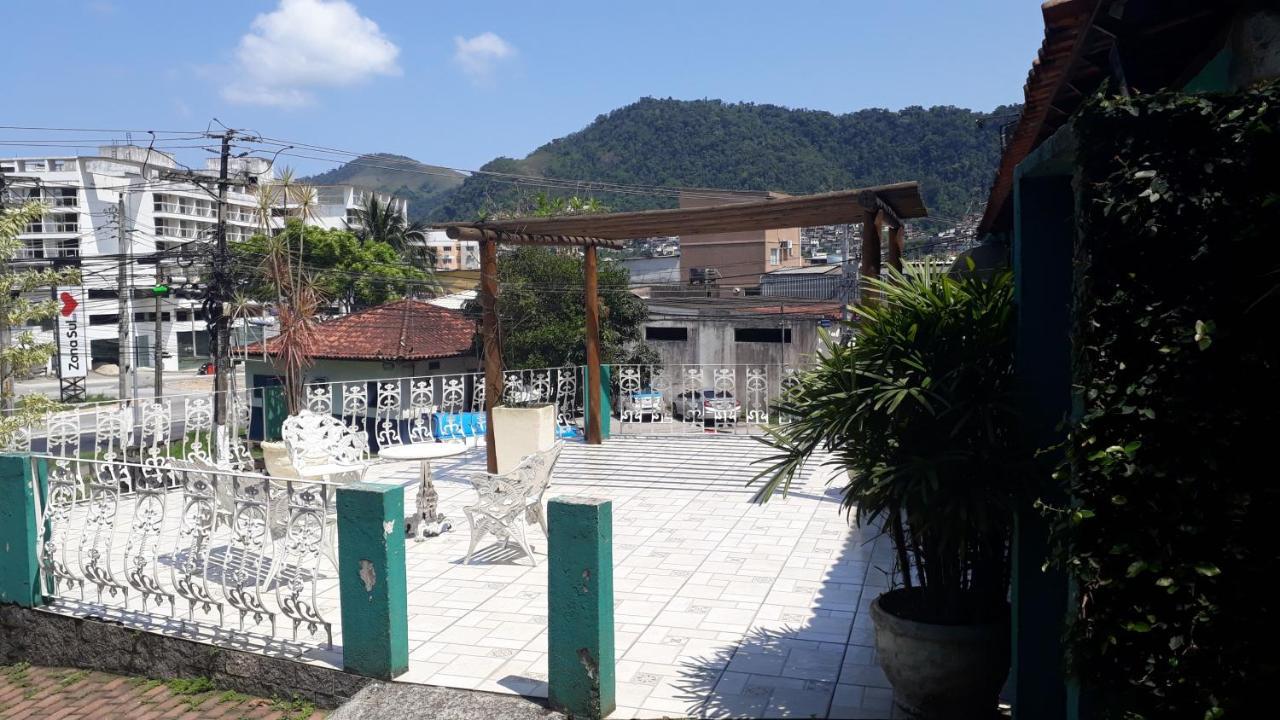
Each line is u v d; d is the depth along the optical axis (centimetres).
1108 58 420
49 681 556
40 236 5859
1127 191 272
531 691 440
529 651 495
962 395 385
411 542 735
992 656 378
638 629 518
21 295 1129
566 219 977
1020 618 364
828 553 674
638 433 1302
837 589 588
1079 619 285
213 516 523
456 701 435
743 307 3173
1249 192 262
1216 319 264
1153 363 270
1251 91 266
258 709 485
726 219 920
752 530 746
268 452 797
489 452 1027
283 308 1864
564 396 1336
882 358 398
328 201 7638
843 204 831
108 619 562
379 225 4838
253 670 502
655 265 5084
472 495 911
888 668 394
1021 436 369
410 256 4844
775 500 864
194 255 2561
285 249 1928
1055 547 299
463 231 968
